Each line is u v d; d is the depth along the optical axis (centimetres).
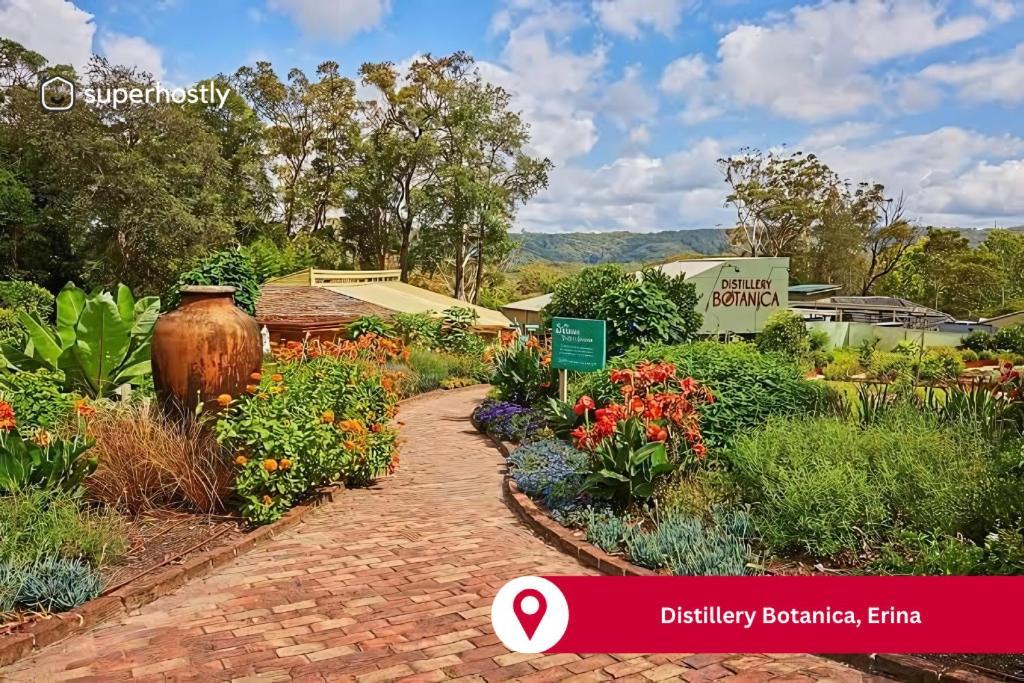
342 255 4966
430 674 330
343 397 773
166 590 437
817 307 3722
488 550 532
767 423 615
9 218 3362
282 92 4609
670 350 834
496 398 1299
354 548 536
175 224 3362
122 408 686
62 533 443
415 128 4838
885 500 468
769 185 5275
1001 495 422
